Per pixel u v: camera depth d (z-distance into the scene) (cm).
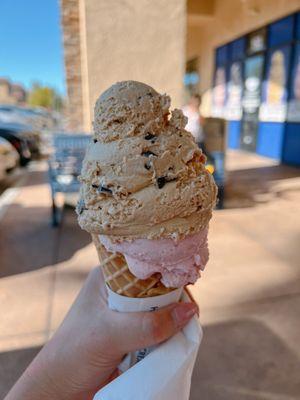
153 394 16
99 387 19
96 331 17
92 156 17
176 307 18
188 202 16
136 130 16
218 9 184
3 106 303
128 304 18
